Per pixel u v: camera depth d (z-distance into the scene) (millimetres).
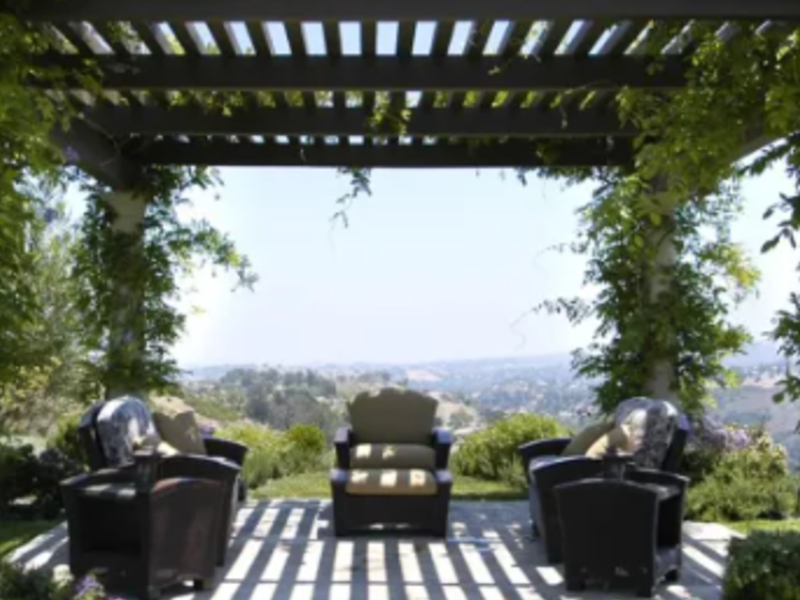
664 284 7328
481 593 4773
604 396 7543
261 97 6199
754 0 3842
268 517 6801
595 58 5176
